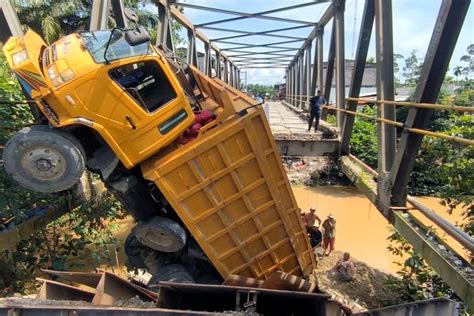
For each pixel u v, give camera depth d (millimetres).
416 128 6246
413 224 6258
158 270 7254
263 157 6355
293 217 7074
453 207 8297
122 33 6020
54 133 5766
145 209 6777
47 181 5852
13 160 5715
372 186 8336
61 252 9133
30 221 7590
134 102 5855
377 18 7742
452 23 5512
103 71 5625
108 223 10891
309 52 24156
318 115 13594
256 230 6781
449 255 5105
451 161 8320
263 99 6289
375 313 4734
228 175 6320
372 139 23766
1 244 6586
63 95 5570
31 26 22844
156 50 6262
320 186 22812
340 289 10492
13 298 4441
